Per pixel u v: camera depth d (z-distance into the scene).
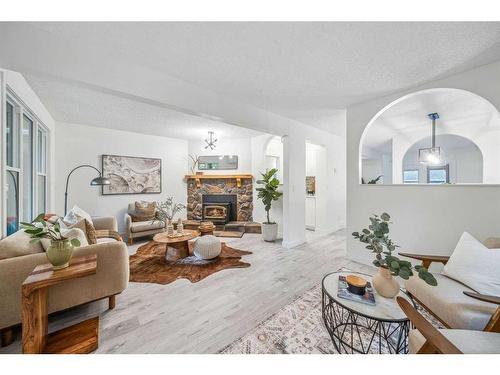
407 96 2.48
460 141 5.83
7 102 2.00
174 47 1.71
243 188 5.35
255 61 1.91
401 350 1.34
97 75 1.71
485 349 0.98
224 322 1.69
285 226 3.69
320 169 4.91
